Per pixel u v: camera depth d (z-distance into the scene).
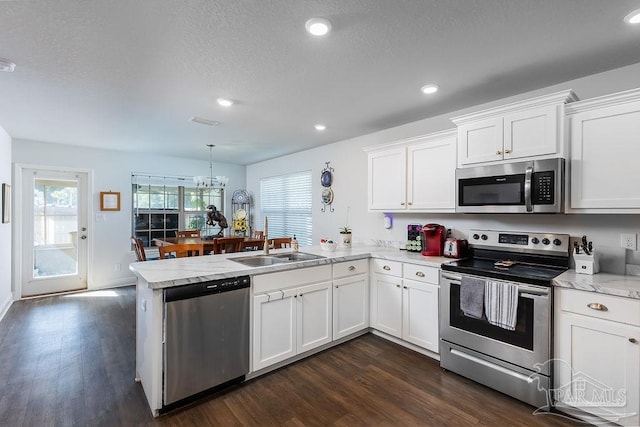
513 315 2.13
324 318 2.84
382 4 1.57
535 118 2.30
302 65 2.22
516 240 2.68
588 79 2.41
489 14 1.66
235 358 2.27
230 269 2.32
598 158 2.07
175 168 5.96
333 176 4.68
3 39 1.86
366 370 2.54
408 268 2.87
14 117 3.41
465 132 2.70
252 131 4.02
